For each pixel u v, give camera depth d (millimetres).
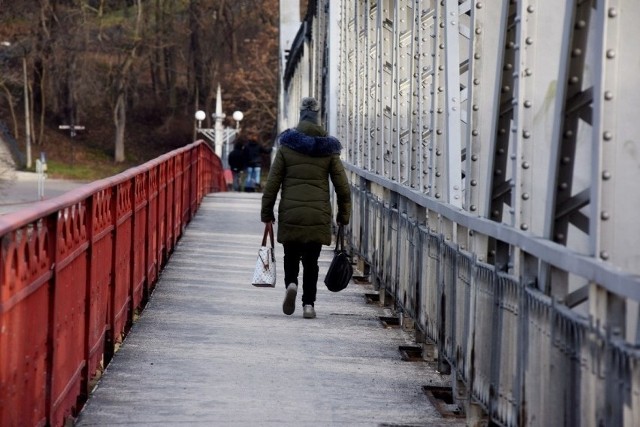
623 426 10320
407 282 24812
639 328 11766
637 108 13023
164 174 35500
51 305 15188
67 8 193625
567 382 12008
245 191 108938
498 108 16266
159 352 22766
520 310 14070
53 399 15359
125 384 19922
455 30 21656
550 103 15695
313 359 22516
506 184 16422
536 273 14023
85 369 18484
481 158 19062
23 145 195625
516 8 15836
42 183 144125
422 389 20047
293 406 18641
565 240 13219
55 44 191875
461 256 18203
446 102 21594
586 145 14523
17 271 12977
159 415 17828
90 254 18656
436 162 23766
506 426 14828
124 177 22891
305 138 26781
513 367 14555
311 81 70750
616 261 13242
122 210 23438
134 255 25578
